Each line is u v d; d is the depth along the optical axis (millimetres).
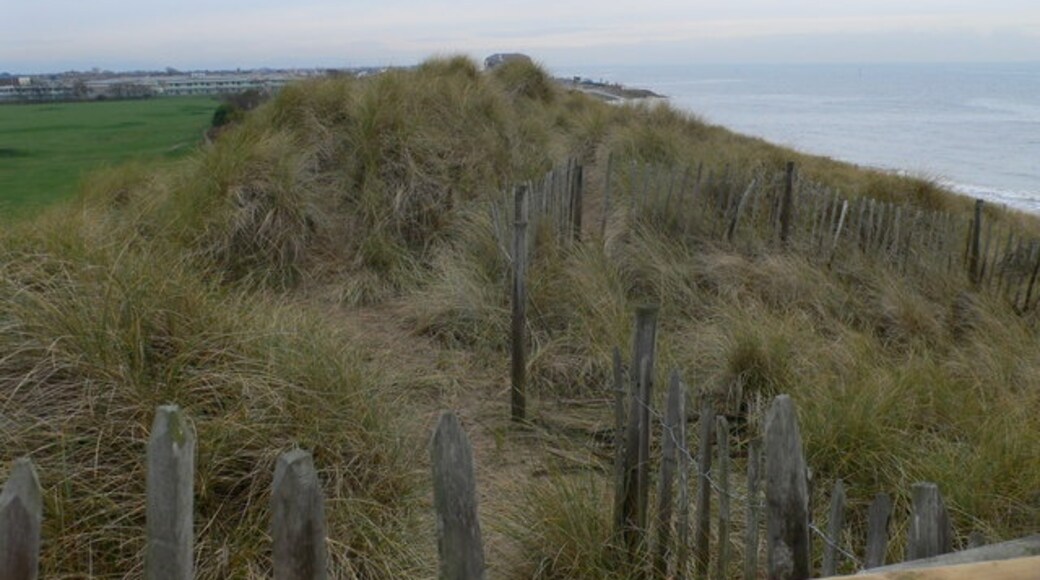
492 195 8320
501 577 3402
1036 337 6281
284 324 4562
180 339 3803
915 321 6559
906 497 3863
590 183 10219
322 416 3787
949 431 4609
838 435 4250
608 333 5836
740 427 4797
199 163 8336
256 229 7285
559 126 13156
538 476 4312
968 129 63938
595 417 5164
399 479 3785
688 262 7305
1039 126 67875
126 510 3111
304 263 7418
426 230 7945
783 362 5211
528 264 6605
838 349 5605
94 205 7539
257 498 3332
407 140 8562
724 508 2865
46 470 3152
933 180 13938
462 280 6617
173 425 1788
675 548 3195
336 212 8023
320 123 8867
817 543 3469
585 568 3346
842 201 8164
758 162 11711
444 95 9898
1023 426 4348
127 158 10289
